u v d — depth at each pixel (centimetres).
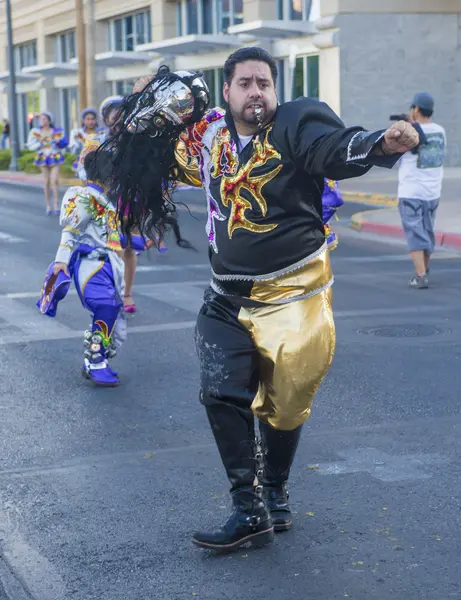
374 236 1945
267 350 481
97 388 843
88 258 832
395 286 1347
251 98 446
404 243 1830
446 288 1326
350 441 684
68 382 863
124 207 507
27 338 1041
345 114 3525
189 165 485
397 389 823
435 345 986
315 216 473
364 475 616
